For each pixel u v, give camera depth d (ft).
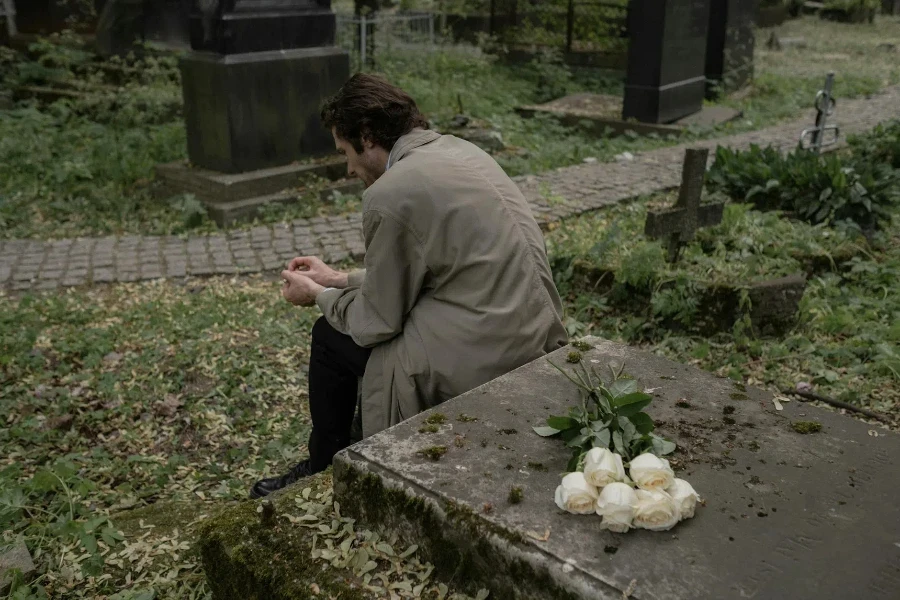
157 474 11.49
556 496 6.16
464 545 6.16
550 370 8.37
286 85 24.61
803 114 40.47
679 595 5.28
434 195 8.46
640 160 30.19
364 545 6.79
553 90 43.16
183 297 17.92
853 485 6.50
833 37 71.31
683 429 7.30
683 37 35.81
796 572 5.51
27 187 25.57
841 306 15.40
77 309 16.97
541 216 22.34
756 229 17.28
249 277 19.25
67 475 10.65
